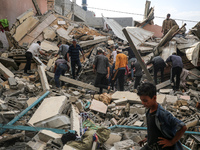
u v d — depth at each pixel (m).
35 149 3.14
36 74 7.35
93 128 4.22
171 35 9.37
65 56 7.80
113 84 7.55
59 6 17.45
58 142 3.27
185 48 9.20
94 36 11.53
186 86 7.75
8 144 3.51
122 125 4.64
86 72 8.89
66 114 4.46
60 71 6.90
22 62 8.50
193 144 4.18
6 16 11.58
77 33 11.53
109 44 11.29
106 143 3.72
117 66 7.00
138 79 7.66
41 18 11.39
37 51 7.91
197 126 4.77
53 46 10.31
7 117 4.08
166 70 8.62
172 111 5.67
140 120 5.06
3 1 11.25
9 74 6.82
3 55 8.24
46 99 4.82
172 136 2.03
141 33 12.76
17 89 5.84
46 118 3.88
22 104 4.72
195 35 11.38
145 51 10.48
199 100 6.21
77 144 3.23
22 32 10.27
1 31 10.86
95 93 7.10
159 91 7.28
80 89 7.13
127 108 5.62
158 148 2.09
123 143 3.67
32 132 3.71
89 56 10.17
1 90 5.57
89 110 5.46
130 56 9.53
